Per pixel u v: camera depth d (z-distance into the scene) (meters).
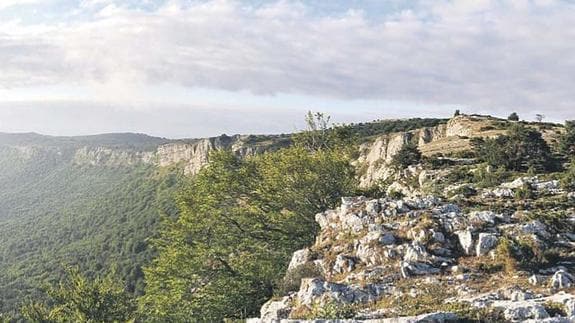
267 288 41.53
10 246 196.50
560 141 73.75
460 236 26.08
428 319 17.48
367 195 46.97
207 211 44.66
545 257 23.88
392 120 189.50
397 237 27.28
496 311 17.84
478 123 107.38
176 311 41.12
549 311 17.81
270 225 44.94
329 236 30.73
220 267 42.94
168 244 45.44
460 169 62.00
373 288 23.22
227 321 31.28
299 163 46.38
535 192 36.06
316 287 23.42
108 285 41.47
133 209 197.50
